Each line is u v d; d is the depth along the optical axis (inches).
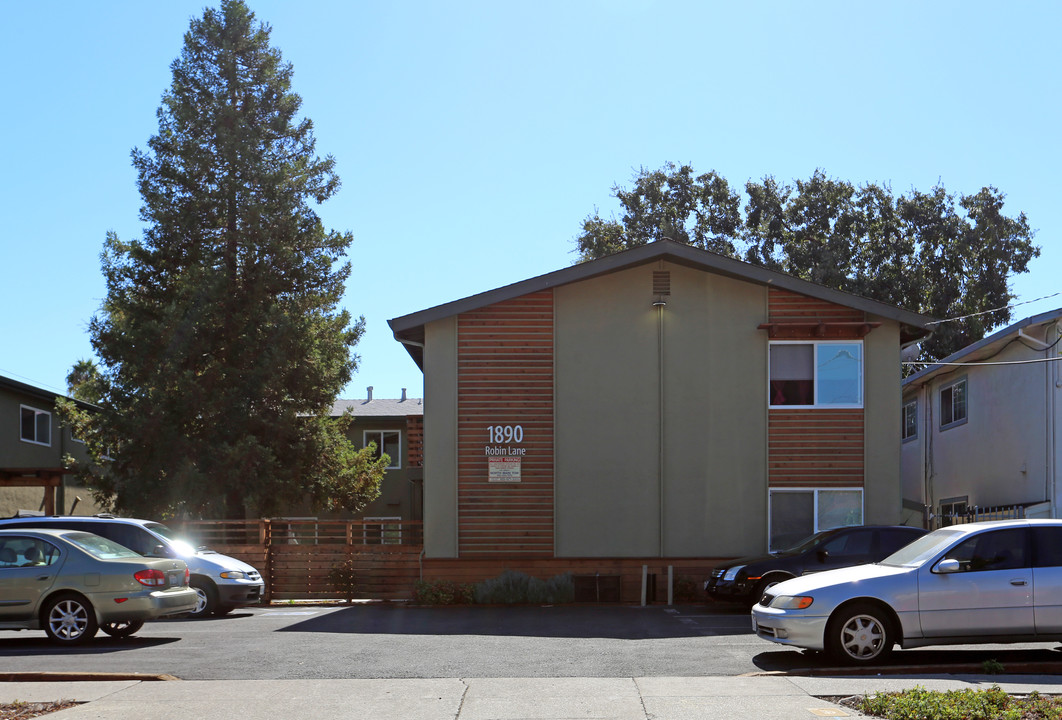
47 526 666.8
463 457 859.4
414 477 1454.2
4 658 487.2
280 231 1201.4
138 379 1153.4
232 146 1192.8
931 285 1736.0
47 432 1277.1
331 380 1209.4
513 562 848.3
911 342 916.0
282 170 1213.1
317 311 1240.2
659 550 849.5
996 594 438.6
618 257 850.8
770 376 865.5
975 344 952.3
